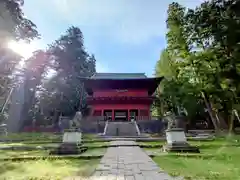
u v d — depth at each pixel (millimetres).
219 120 19047
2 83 23609
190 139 13914
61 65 37469
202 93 20125
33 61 36938
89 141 13938
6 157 7535
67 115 35312
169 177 4223
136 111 33969
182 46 21469
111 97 31188
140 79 31031
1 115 28641
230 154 7453
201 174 4516
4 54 20344
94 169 5180
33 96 36375
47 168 5594
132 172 4723
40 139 16688
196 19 12703
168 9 22562
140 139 15062
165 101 30781
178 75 24734
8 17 19062
